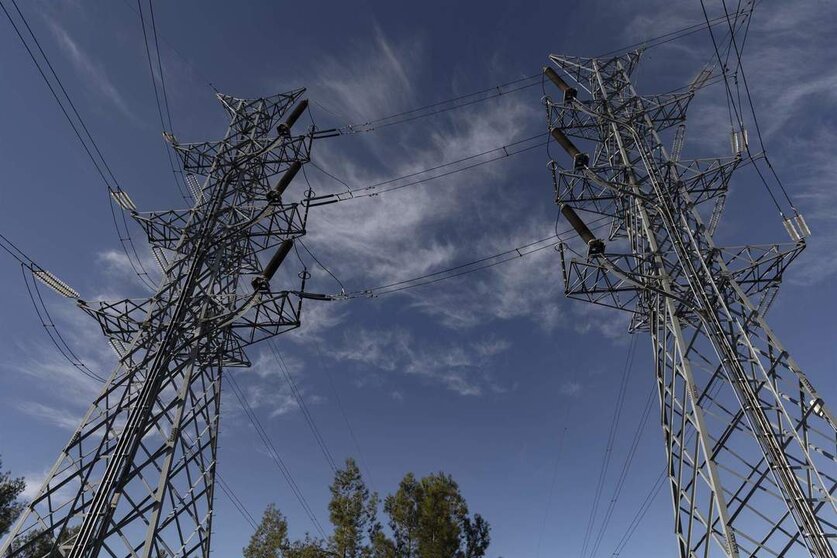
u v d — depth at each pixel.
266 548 28.16
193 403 15.05
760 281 15.16
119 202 17.94
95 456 13.27
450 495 31.23
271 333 17.19
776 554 11.09
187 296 15.59
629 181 17.66
